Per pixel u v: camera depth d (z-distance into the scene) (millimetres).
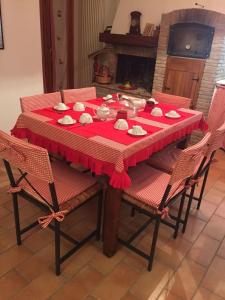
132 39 4184
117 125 1811
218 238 2051
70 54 4969
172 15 3627
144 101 2486
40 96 2430
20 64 3209
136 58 4668
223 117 3369
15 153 1380
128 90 4430
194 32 3535
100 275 1663
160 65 3941
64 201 1524
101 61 4902
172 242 1971
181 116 2254
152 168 1952
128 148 1507
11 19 2955
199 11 3424
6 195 2342
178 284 1643
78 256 1784
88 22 4852
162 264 1774
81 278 1631
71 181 1687
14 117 3348
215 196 2574
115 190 1592
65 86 5168
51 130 1801
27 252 1786
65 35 4824
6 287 1543
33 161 1323
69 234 1971
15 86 3238
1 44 2934
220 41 3389
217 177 2924
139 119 2082
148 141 1697
